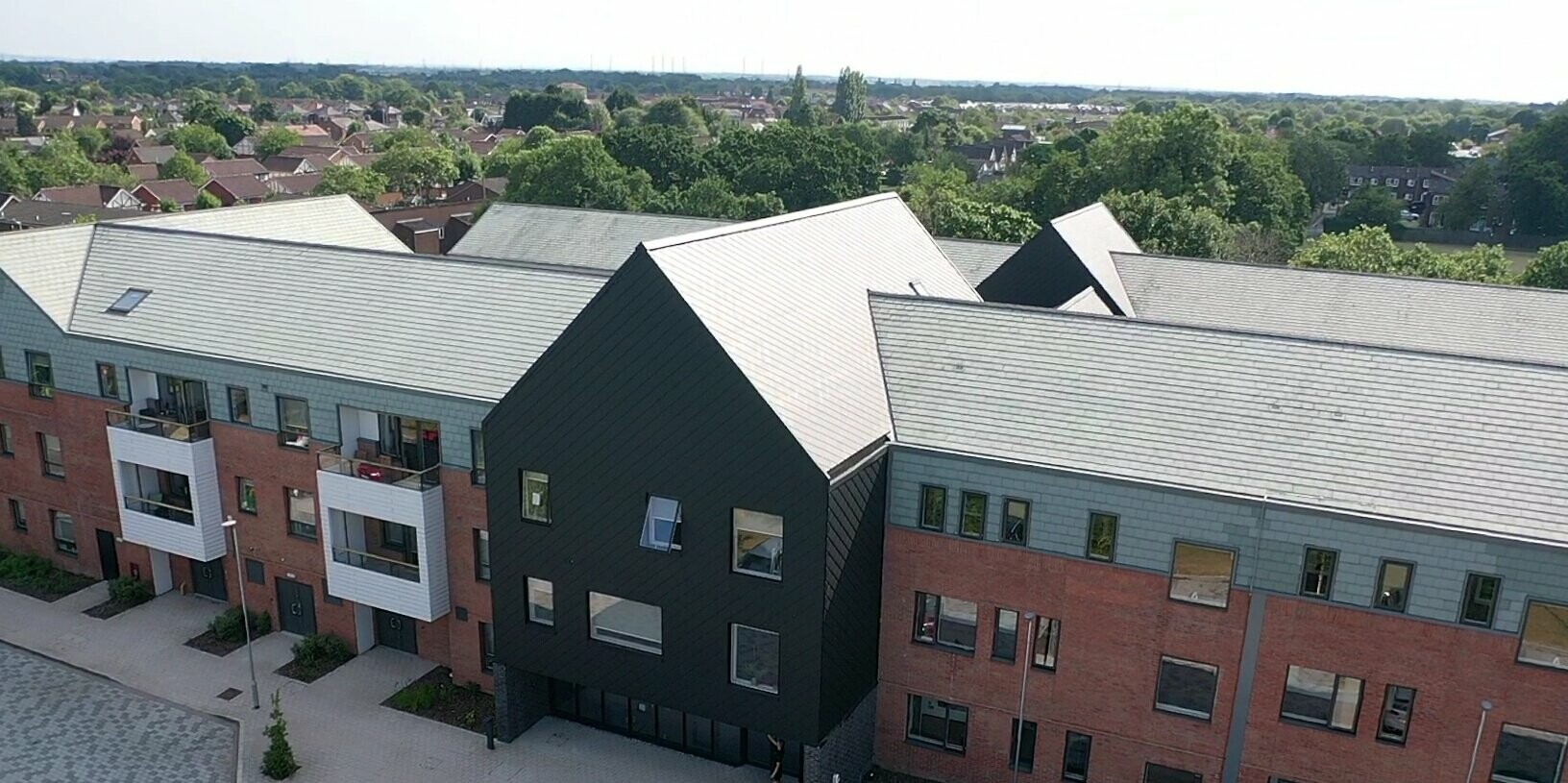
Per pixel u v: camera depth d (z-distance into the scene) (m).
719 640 24.19
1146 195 69.75
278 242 35.41
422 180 136.00
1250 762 23.22
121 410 33.72
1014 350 26.30
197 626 33.69
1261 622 22.25
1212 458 22.61
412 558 31.30
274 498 31.94
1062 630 24.16
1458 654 20.88
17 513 38.03
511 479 25.89
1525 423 21.80
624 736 28.31
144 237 36.97
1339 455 22.05
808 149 109.62
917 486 24.70
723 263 25.16
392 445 30.19
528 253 49.41
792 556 22.77
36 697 29.66
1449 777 21.62
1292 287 37.88
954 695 25.69
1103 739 24.44
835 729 24.48
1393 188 151.00
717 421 22.88
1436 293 35.69
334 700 29.67
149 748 27.44
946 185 99.62
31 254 35.47
